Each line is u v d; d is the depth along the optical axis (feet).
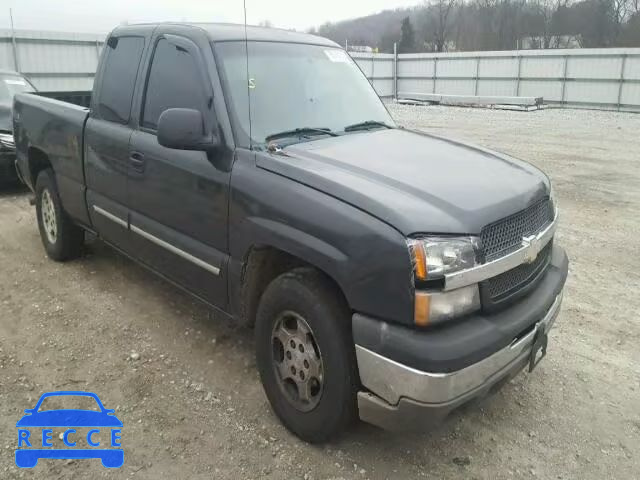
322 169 9.80
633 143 49.80
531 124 66.74
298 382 9.95
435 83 113.80
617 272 18.44
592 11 181.37
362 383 8.74
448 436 10.50
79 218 16.52
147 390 11.66
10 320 14.56
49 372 12.24
